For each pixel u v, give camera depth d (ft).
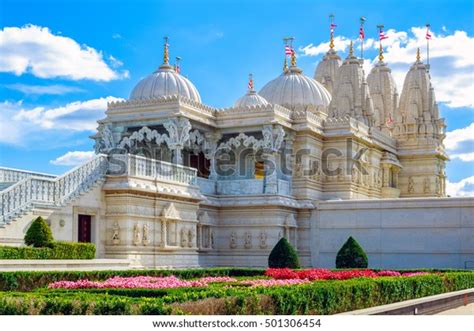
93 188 124.88
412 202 164.96
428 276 95.71
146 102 168.66
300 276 106.01
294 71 217.77
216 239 173.06
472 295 98.78
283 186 173.78
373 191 206.49
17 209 105.29
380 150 215.72
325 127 190.29
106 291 68.08
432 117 243.60
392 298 82.84
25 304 50.47
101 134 174.09
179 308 50.93
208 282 90.02
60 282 79.41
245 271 120.78
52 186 114.93
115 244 127.03
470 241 157.99
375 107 255.50
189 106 169.58
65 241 107.86
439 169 234.58
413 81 243.40
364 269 134.41
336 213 174.50
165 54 198.29
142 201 131.64
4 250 91.35
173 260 140.36
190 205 148.87
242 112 175.52
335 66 256.11
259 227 169.27
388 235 167.12
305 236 177.68
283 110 177.47
